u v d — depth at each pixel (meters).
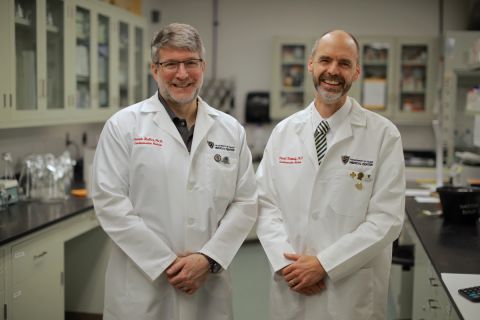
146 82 4.94
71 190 3.59
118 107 4.35
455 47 5.21
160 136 1.90
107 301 1.94
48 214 2.85
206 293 1.97
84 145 4.63
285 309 1.97
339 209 1.88
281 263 1.88
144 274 1.86
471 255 2.18
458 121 5.12
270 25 6.10
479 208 2.88
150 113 1.93
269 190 2.04
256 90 6.19
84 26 3.76
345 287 1.87
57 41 3.43
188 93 1.86
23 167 3.40
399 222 1.83
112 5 4.11
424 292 2.55
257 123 6.20
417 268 2.82
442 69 5.52
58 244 2.83
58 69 3.46
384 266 1.96
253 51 6.15
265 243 1.94
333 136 1.94
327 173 1.91
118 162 1.88
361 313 1.89
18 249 2.46
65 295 3.53
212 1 6.14
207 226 1.91
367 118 1.94
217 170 1.93
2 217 2.77
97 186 1.85
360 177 1.88
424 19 5.93
